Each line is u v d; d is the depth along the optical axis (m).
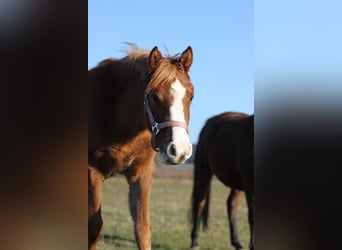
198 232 8.35
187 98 3.74
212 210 12.36
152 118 3.79
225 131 7.96
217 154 8.01
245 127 7.34
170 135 3.54
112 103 4.54
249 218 6.82
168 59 4.00
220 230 9.46
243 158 7.09
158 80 3.73
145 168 4.55
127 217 9.74
